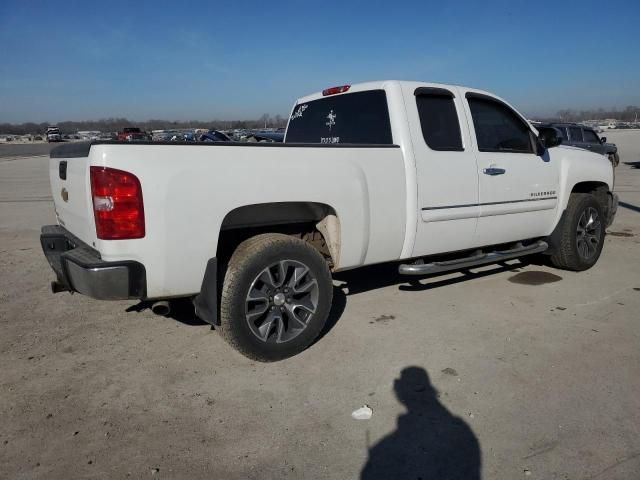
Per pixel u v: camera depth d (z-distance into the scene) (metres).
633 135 64.19
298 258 3.76
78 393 3.38
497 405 3.20
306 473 2.62
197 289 3.48
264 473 2.62
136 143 3.16
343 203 3.92
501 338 4.18
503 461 2.69
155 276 3.29
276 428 3.00
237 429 2.99
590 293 5.27
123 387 3.46
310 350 4.00
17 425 3.03
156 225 3.20
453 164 4.59
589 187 6.49
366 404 3.24
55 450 2.80
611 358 3.80
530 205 5.34
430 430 2.96
